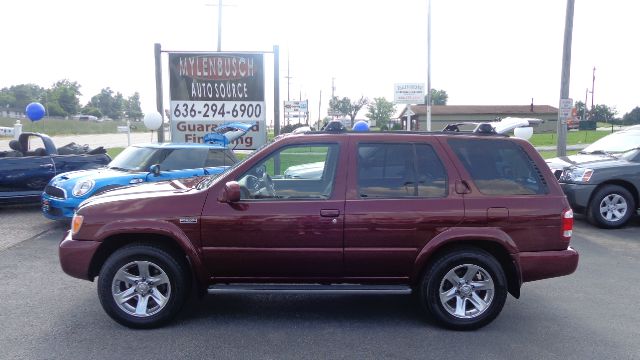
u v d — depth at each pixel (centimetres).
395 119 6875
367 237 479
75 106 10062
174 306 490
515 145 505
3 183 1005
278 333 486
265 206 479
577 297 597
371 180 490
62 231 911
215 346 455
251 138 1450
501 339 476
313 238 479
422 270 493
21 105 9369
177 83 1430
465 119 6488
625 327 508
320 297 593
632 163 989
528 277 492
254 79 1436
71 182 888
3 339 465
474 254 486
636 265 734
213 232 478
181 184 552
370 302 578
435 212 480
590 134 5569
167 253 484
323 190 521
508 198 488
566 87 1451
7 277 649
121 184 888
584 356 442
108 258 485
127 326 489
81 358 429
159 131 1459
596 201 974
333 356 438
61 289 605
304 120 4453
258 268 486
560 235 491
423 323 515
